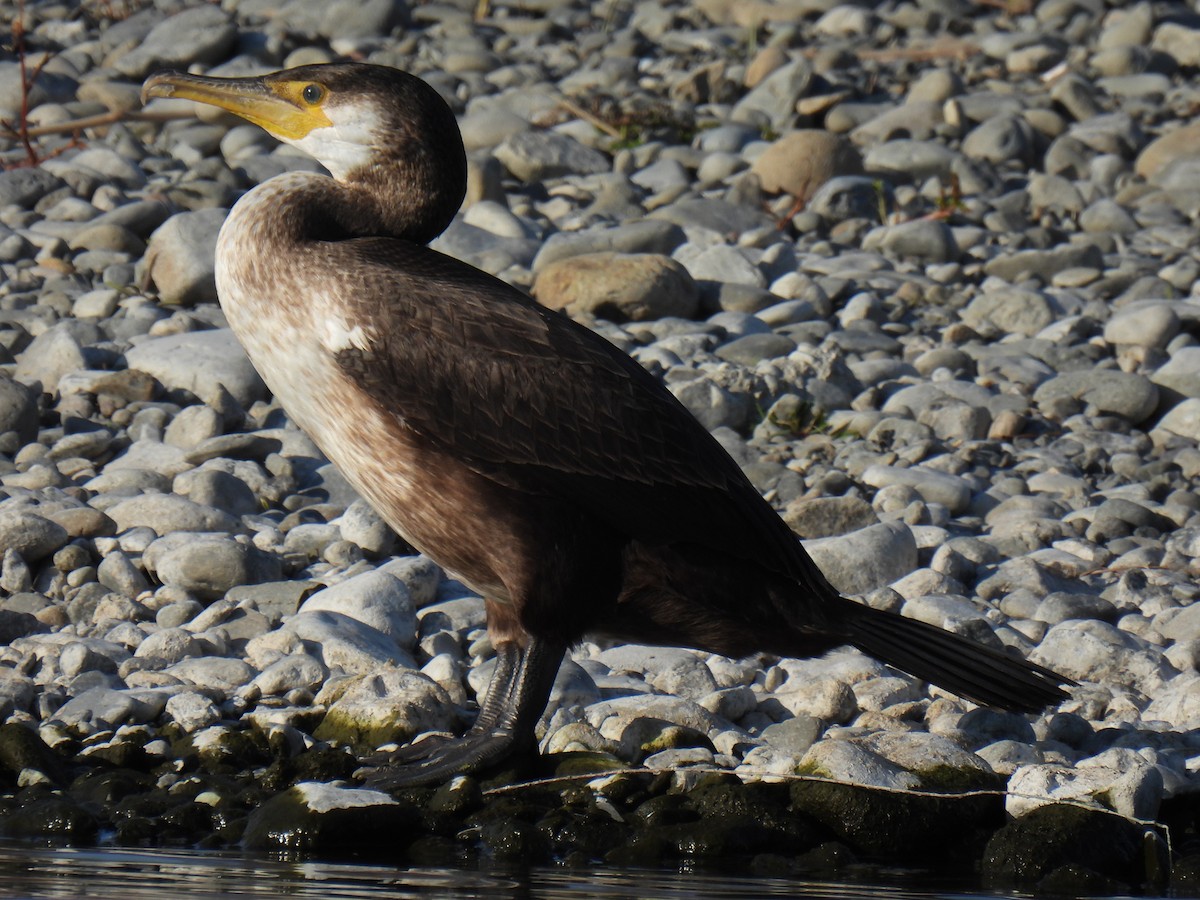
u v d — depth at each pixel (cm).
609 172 2236
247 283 889
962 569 1167
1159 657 1006
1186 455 1420
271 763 867
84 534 1163
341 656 978
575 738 888
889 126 2431
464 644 1046
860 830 775
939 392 1524
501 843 763
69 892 665
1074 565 1179
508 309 884
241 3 2825
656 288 1670
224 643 1015
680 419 891
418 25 2944
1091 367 1628
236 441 1319
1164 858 760
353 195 932
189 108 2269
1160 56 2870
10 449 1325
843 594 1141
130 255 1778
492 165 2045
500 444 859
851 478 1348
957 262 1964
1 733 855
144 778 841
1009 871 750
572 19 3077
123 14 2745
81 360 1465
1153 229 2089
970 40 2969
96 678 955
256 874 707
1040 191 2195
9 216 1855
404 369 859
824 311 1747
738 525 889
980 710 920
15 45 2494
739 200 2095
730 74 2700
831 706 934
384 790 827
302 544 1180
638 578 889
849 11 3045
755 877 733
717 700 928
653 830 774
